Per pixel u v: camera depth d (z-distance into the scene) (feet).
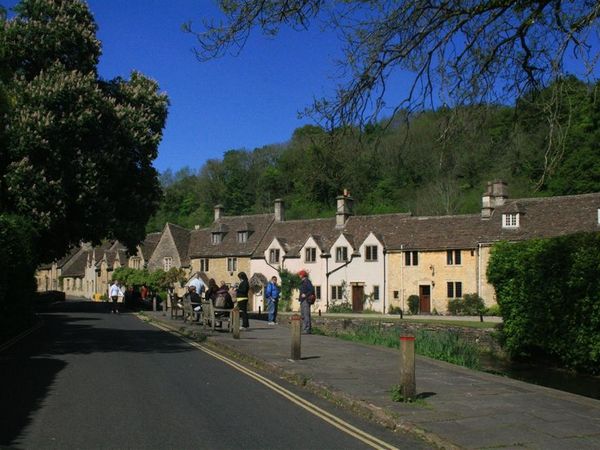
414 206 185.37
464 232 160.76
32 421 27.48
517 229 152.05
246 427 26.89
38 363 45.09
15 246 60.29
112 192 97.96
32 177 77.56
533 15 30.35
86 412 29.30
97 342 60.64
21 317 69.62
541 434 24.80
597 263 51.52
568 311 56.13
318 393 34.86
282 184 263.29
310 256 182.91
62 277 324.80
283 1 32.42
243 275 75.25
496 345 76.69
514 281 64.80
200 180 322.75
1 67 56.75
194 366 44.68
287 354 48.78
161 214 323.16
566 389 49.01
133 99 94.38
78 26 88.69
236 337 60.70
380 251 170.60
